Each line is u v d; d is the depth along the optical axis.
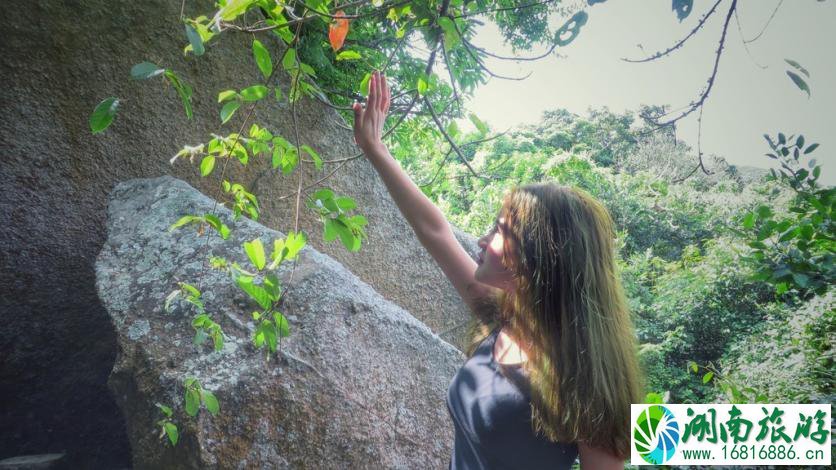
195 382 1.62
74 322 2.73
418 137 3.71
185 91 1.34
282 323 1.63
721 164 20.06
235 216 1.88
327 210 1.64
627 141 20.95
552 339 1.14
